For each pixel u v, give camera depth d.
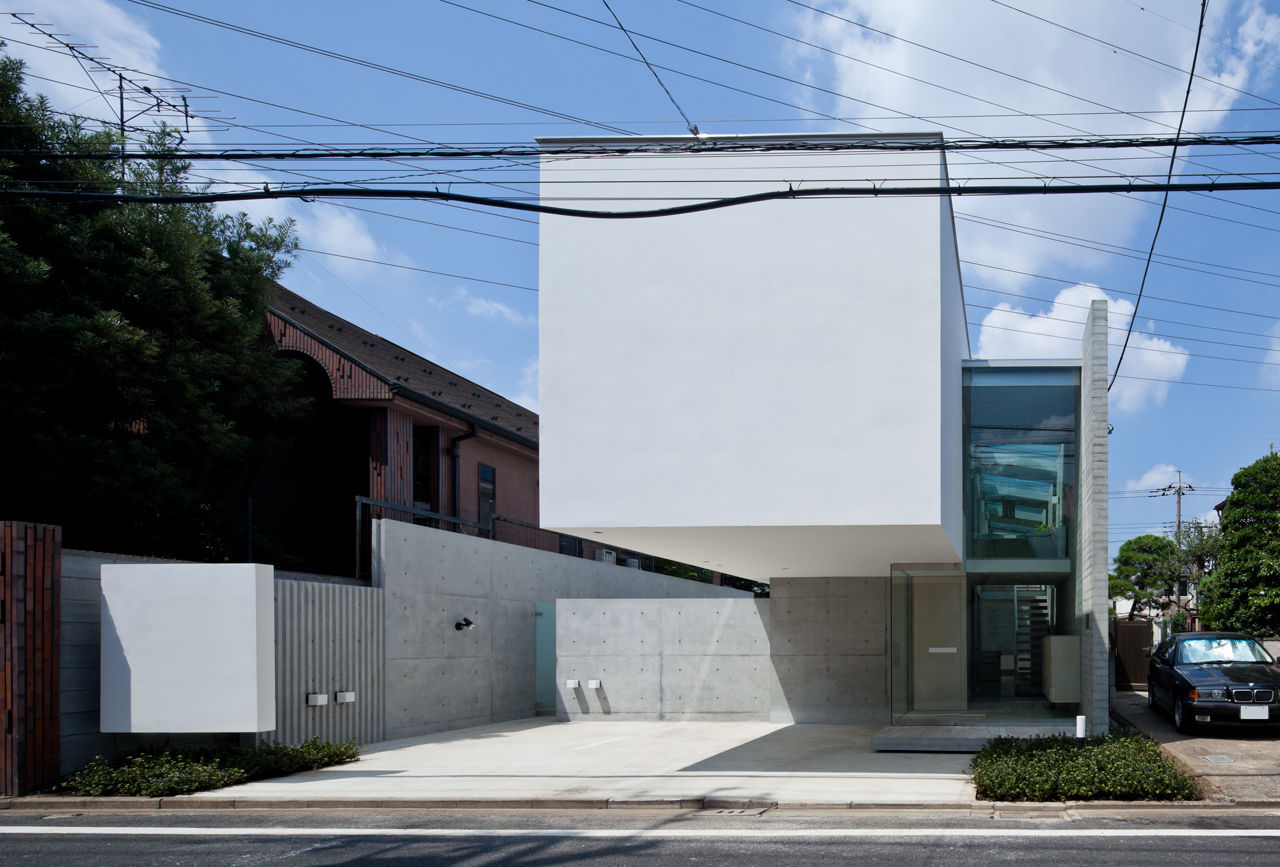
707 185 11.31
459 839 8.45
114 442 15.06
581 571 23.69
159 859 7.82
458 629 18.12
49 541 10.98
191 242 16.08
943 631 14.41
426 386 22.59
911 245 10.99
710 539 12.30
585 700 19.58
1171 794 9.55
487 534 23.86
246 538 18.00
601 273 11.40
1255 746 13.00
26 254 14.34
